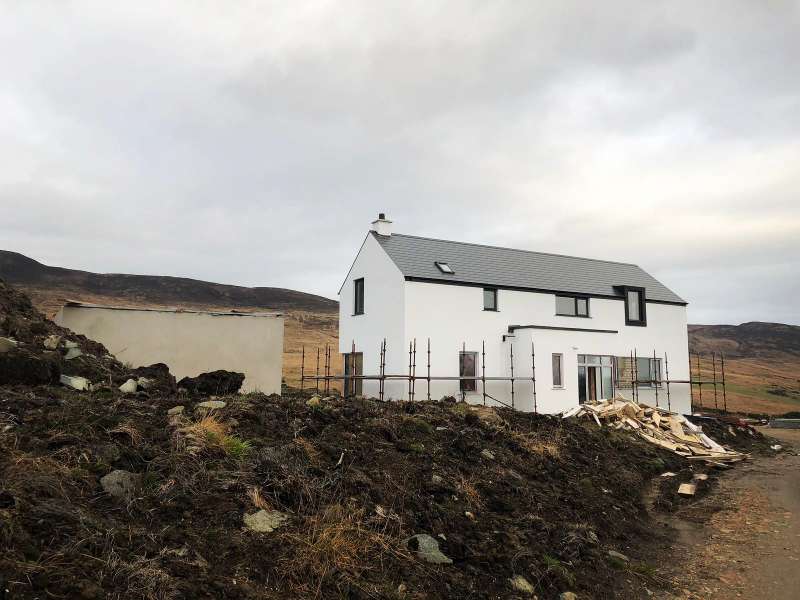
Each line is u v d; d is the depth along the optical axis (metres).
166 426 6.02
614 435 14.37
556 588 5.82
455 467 7.99
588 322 23.27
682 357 25.56
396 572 5.02
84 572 3.55
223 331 13.09
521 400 20.58
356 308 22.42
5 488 4.04
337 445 7.16
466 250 23.09
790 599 6.18
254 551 4.52
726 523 9.06
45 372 7.02
